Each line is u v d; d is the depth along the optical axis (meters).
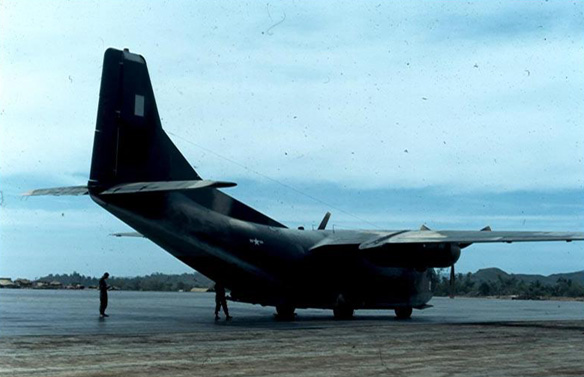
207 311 36.44
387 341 19.06
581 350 17.22
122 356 14.57
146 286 148.75
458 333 22.47
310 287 29.61
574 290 130.50
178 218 24.58
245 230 27.02
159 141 24.44
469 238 26.95
